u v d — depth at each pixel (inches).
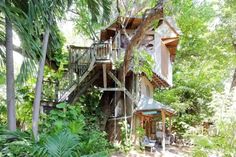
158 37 567.5
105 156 235.8
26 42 230.7
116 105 551.2
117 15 492.1
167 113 574.6
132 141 507.2
